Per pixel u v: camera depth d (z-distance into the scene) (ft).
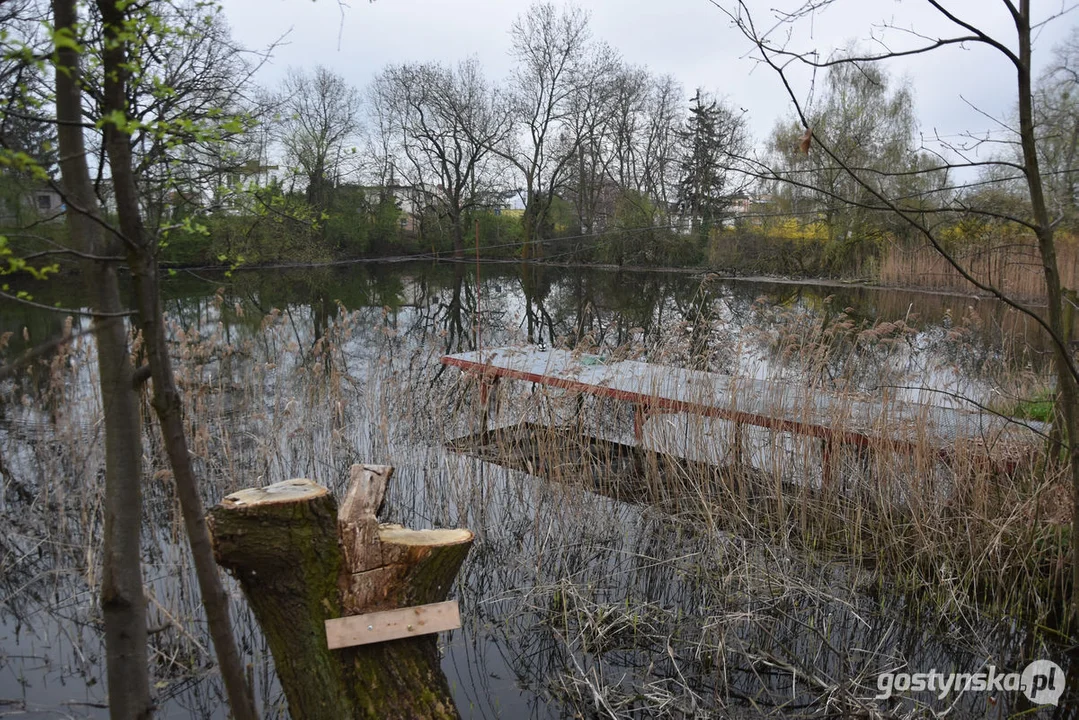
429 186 122.93
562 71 113.19
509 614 14.43
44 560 16.40
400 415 22.94
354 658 7.97
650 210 104.53
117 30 5.06
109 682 6.58
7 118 5.82
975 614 14.19
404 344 37.78
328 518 8.05
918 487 15.88
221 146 6.73
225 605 6.27
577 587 14.64
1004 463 15.55
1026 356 21.58
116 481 6.41
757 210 87.86
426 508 19.24
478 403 22.95
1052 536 14.40
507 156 115.65
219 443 20.70
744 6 7.64
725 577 14.66
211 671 12.48
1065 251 40.27
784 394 19.26
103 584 6.50
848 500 17.16
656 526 17.81
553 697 11.92
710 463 18.93
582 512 17.58
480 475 19.24
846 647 13.00
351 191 102.42
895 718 11.12
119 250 6.26
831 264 73.46
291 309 56.54
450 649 13.30
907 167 55.26
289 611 8.02
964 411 16.43
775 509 17.99
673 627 13.71
